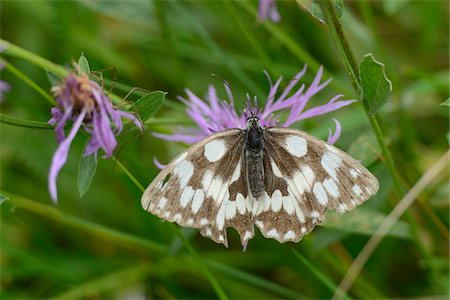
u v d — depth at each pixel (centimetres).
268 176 25
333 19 24
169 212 24
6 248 31
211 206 25
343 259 30
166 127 28
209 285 31
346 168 24
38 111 32
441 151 32
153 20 33
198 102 27
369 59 23
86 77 23
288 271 31
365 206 28
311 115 26
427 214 29
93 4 32
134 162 31
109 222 32
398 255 31
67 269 31
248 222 25
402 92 31
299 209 25
